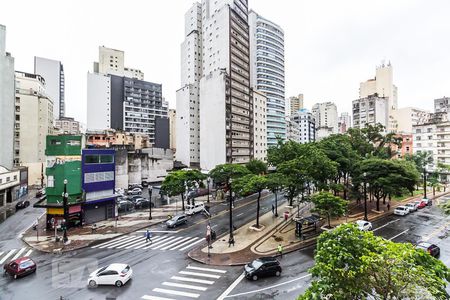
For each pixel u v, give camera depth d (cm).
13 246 2825
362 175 3800
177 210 4397
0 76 5525
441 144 7712
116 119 12662
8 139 5744
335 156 4484
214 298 1720
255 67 10156
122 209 4409
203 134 7625
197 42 9444
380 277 929
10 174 5072
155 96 13638
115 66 14900
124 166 6444
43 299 1745
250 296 1730
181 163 8175
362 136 6238
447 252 2453
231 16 7631
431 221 3531
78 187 3522
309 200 3256
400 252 918
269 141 10144
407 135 9212
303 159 3541
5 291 1852
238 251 2567
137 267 2242
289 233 3086
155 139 12531
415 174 3900
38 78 8050
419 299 855
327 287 1011
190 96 8200
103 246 2797
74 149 3538
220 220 3766
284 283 1898
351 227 1147
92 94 12162
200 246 2736
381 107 11869
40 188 6612
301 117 14275
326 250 1083
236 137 7469
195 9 9569
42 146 7625
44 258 2480
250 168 6112
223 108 7062
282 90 10819
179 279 2003
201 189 5778
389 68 14138
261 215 3972
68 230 3347
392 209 4175
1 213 4300
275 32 10500
